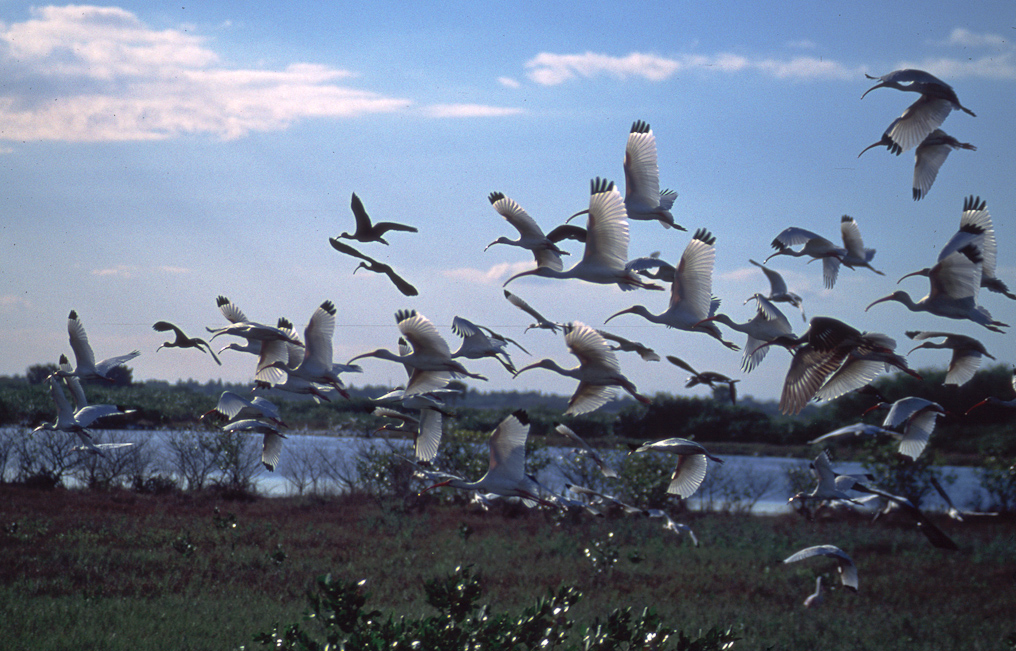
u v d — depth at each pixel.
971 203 12.80
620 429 49.50
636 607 17.47
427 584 10.45
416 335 14.84
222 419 35.03
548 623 10.27
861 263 15.50
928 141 12.89
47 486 33.38
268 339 17.22
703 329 13.63
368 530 26.55
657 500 30.55
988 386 40.75
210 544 23.14
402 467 32.59
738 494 35.41
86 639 13.55
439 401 16.58
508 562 21.94
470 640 9.77
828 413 47.09
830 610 17.80
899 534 26.72
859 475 18.70
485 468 33.12
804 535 26.69
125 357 18.75
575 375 13.93
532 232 15.52
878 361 9.54
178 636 14.02
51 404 41.88
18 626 14.09
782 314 13.46
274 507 31.77
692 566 22.28
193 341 17.39
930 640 15.60
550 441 44.41
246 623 15.23
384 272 14.32
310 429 52.00
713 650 10.25
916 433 13.20
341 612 10.08
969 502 34.94
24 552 20.47
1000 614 17.81
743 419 49.97
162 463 37.66
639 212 14.12
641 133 14.35
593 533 26.38
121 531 24.16
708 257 13.69
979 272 12.22
